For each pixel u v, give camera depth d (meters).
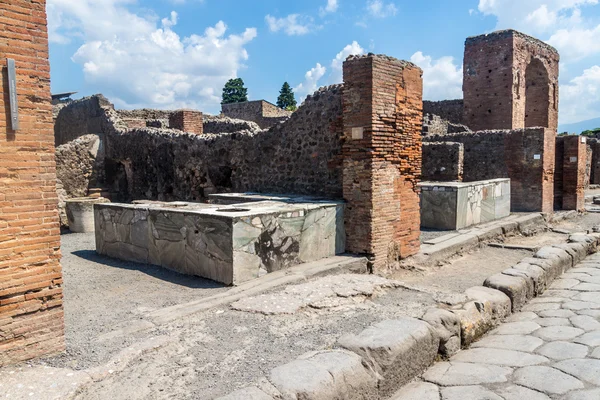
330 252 7.36
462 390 3.48
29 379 3.16
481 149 15.09
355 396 3.15
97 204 8.16
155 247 7.03
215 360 3.67
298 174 9.01
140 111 21.61
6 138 3.20
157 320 4.54
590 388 3.37
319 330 4.36
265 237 6.14
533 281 6.04
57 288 3.54
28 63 3.28
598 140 25.02
